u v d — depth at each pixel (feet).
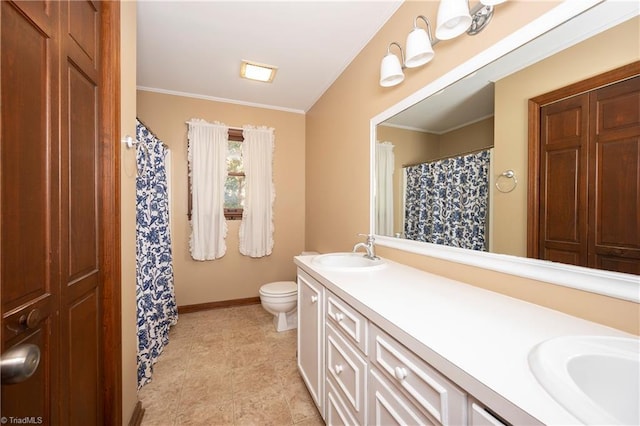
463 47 3.84
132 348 4.49
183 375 5.94
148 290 6.16
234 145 10.17
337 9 5.29
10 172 1.97
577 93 2.69
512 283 3.22
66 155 2.73
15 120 2.02
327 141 8.66
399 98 5.15
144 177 5.94
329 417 4.05
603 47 2.50
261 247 10.18
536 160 3.06
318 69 7.64
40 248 2.33
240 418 4.71
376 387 2.84
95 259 3.41
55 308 2.53
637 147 2.31
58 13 2.58
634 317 2.27
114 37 3.67
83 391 3.08
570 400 1.42
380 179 5.78
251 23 5.72
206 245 9.48
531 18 3.01
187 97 9.40
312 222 10.12
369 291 3.42
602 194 2.52
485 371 1.73
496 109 3.47
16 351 1.58
